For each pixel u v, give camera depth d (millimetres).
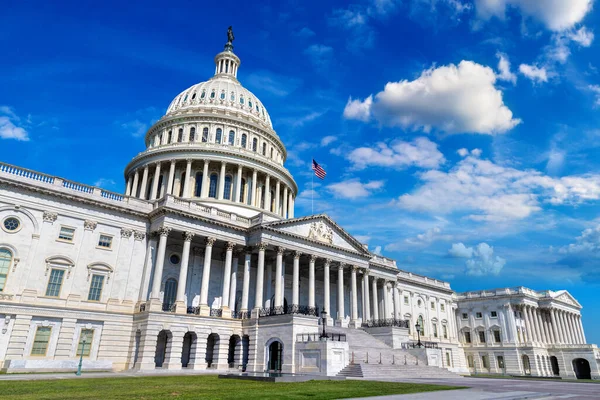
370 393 21422
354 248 66750
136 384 26188
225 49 104562
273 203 80750
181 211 50312
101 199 48906
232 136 80500
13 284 41844
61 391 21141
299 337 44188
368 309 66938
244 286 54062
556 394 23625
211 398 18188
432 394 21359
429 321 87625
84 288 45656
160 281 47188
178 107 86125
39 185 45031
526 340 95000
